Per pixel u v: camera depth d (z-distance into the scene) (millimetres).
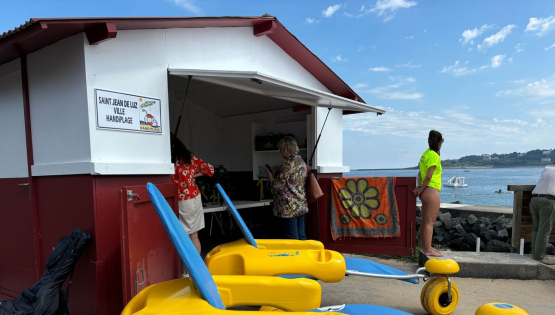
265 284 1578
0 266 3443
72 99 2594
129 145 2797
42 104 2854
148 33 2975
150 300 1283
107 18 2410
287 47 4695
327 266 2043
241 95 5500
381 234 4707
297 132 5891
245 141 6453
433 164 4371
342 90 5715
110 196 2615
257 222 6285
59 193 2764
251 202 5555
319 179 4996
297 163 3904
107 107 2621
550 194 4430
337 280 2066
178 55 3281
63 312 2461
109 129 2633
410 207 4660
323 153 5586
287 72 4824
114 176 2648
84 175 2557
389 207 4695
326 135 5676
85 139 2520
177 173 3447
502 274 4305
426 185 4473
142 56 2918
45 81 2805
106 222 2582
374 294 3744
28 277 3105
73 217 2662
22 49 2770
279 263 2023
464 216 9469
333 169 5727
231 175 6645
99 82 2570
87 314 2613
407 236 4676
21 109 3047
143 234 2436
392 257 5324
